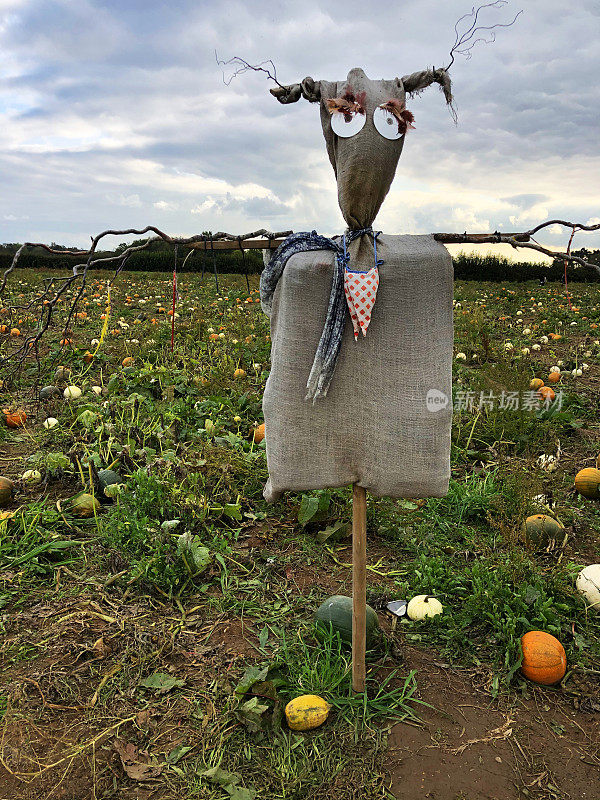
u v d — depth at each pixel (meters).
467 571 4.04
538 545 4.52
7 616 3.76
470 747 2.90
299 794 2.61
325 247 2.60
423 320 2.57
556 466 6.13
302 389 2.65
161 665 3.39
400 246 2.58
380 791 2.63
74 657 3.42
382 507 5.10
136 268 36.16
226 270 34.69
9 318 12.71
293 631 3.74
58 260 33.56
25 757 2.78
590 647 3.57
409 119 2.47
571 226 2.48
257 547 4.71
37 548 4.34
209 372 9.16
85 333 13.26
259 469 5.77
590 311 18.44
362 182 2.48
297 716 2.91
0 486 5.11
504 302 21.52
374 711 3.09
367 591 4.13
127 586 4.10
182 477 5.29
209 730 2.92
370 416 2.66
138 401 6.95
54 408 7.66
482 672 3.41
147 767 2.72
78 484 5.45
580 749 2.92
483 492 5.32
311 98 2.60
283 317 2.63
